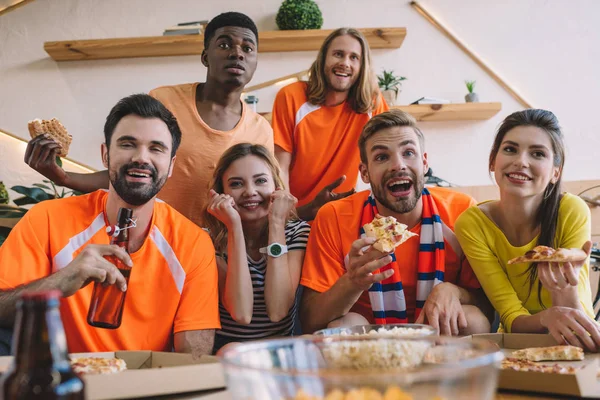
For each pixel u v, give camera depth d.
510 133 1.54
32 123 1.85
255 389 0.44
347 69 2.32
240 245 1.62
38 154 1.81
